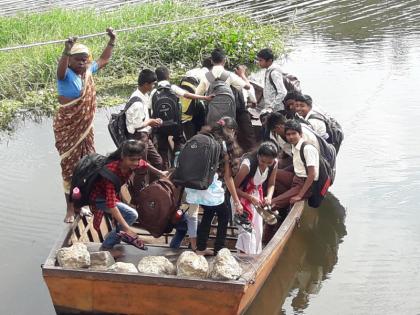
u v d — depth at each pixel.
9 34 16.69
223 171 6.75
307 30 19.52
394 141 11.03
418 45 17.19
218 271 6.05
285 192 8.05
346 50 17.09
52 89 14.22
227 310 6.10
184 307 6.17
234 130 6.80
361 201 9.15
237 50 16.69
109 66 15.56
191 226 6.90
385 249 8.00
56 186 10.07
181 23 17.62
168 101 8.82
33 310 6.97
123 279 6.13
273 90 9.57
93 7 20.47
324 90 13.85
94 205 6.79
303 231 8.52
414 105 12.75
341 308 6.94
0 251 8.16
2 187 10.00
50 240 8.45
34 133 12.45
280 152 8.47
